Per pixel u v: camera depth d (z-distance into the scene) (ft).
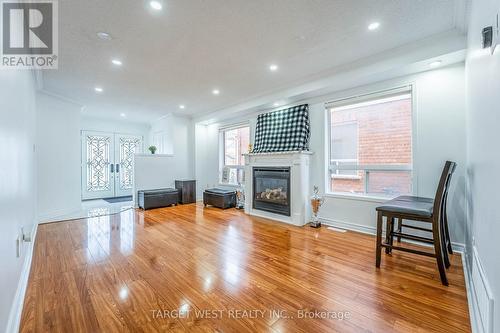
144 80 11.97
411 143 9.75
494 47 3.62
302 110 12.99
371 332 4.45
